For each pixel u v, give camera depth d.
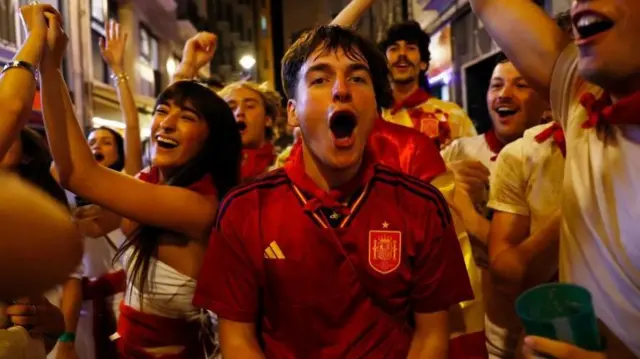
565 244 1.05
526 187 1.44
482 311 1.33
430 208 1.17
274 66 22.55
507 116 2.06
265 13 26.20
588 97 1.00
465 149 2.36
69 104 1.47
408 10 10.57
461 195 1.69
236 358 1.12
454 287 1.17
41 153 1.62
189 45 2.49
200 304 1.16
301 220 1.13
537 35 1.16
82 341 2.32
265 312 1.17
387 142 1.44
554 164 1.40
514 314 1.64
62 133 1.42
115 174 1.47
